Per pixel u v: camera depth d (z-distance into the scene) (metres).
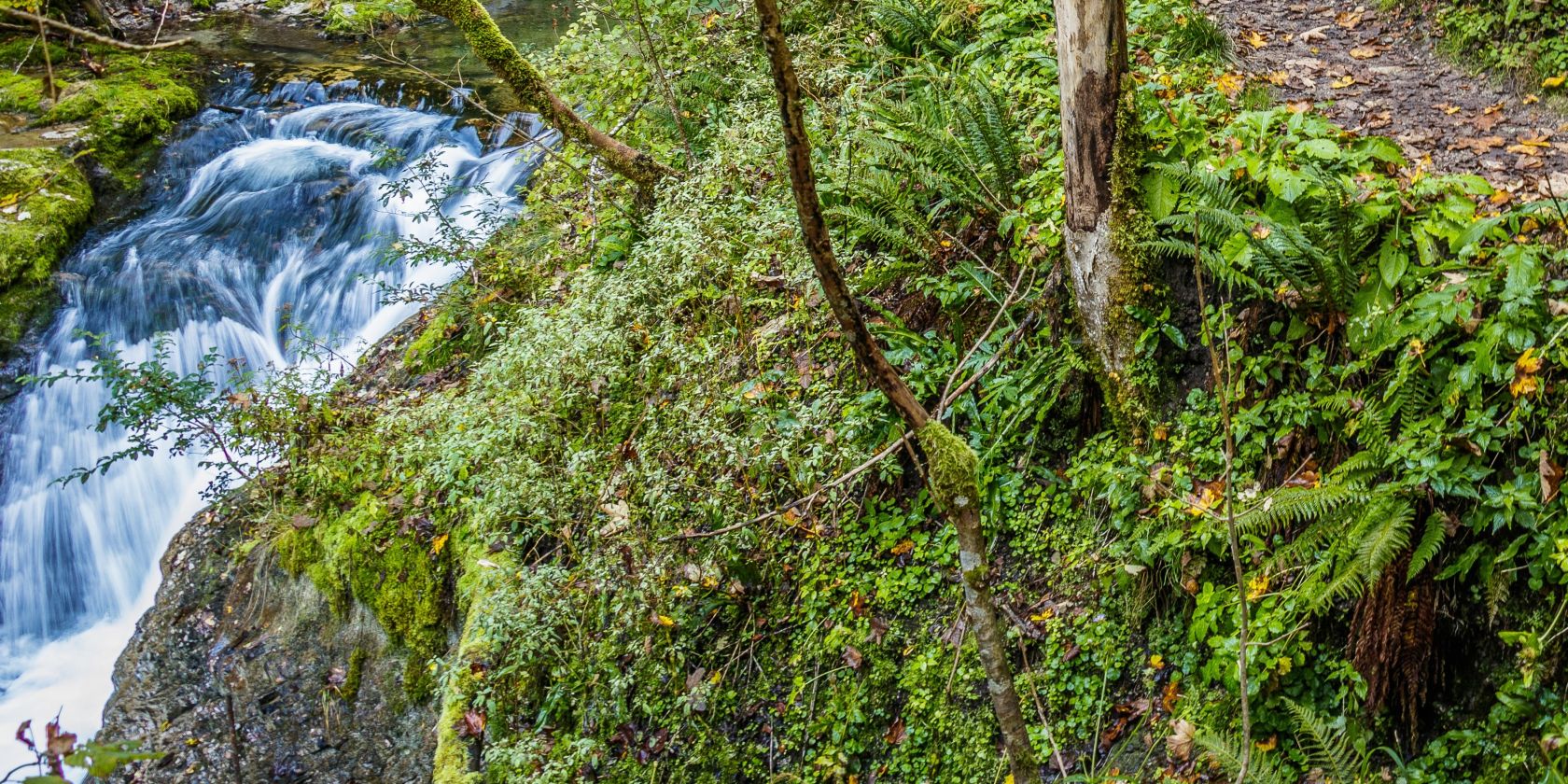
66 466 8.34
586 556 5.65
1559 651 3.44
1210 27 6.51
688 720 5.24
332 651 6.72
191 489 8.14
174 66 12.84
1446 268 3.89
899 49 7.53
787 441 5.30
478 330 7.92
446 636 6.35
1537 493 3.53
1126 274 4.69
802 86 6.94
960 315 5.53
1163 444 4.65
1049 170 5.35
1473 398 3.69
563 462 6.09
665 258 6.38
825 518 5.46
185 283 9.60
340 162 10.70
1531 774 3.41
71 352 9.09
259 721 6.45
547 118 7.28
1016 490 5.10
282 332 9.40
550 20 13.44
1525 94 5.89
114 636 7.68
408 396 7.66
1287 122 4.68
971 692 4.71
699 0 8.56
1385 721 3.83
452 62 12.59
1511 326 3.57
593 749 5.30
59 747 1.79
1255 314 4.43
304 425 7.52
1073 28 4.45
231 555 7.32
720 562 5.46
